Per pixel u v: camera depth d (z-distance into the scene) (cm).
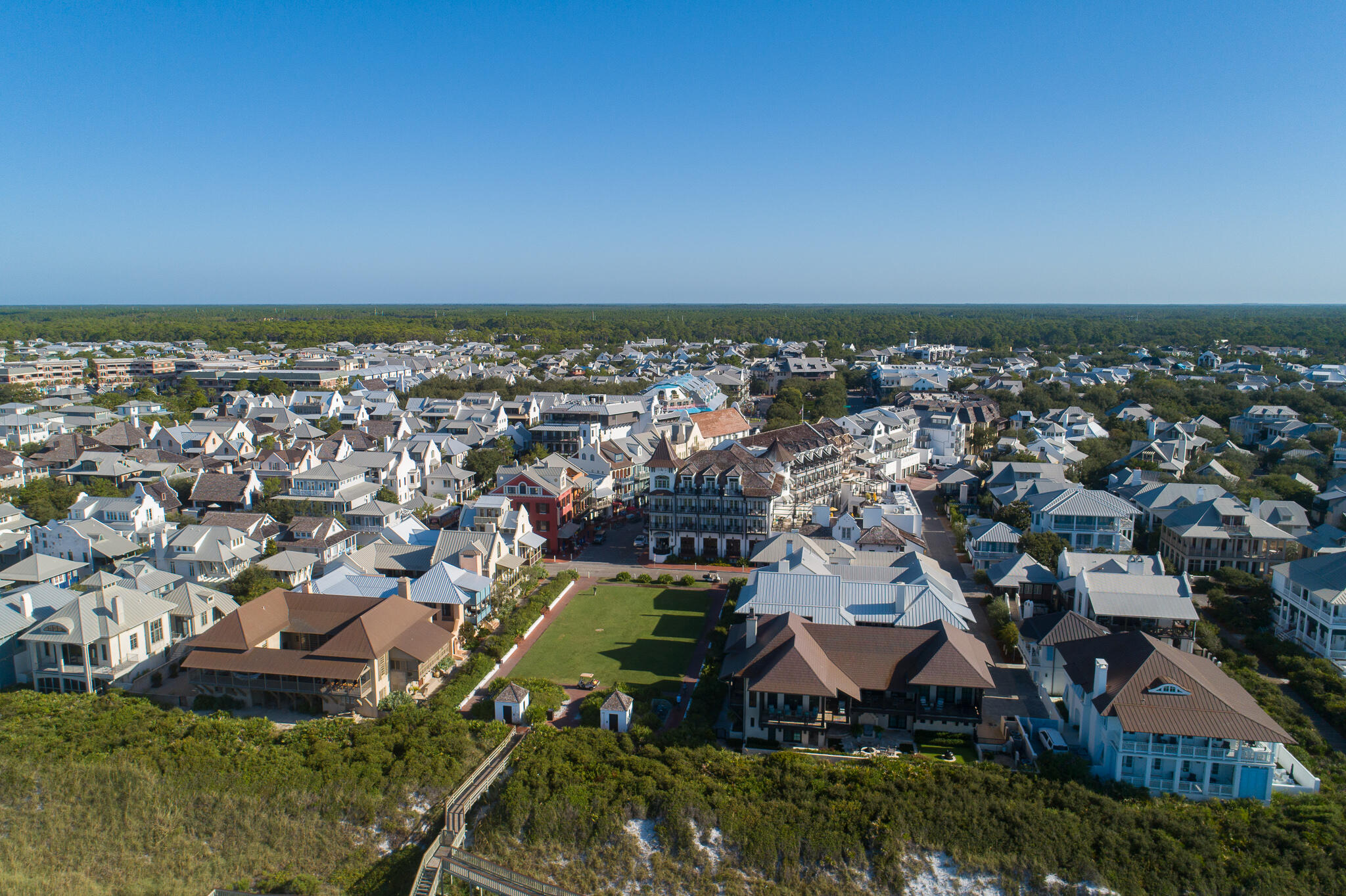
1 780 6612
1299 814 5994
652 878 5903
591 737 6988
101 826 6375
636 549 12988
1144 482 13525
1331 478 14450
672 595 10794
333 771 6575
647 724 7262
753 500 12100
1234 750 6131
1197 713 6172
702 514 12312
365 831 6309
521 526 11512
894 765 6531
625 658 8819
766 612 8544
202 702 7725
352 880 5891
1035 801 6103
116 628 7925
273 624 8125
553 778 6450
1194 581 10694
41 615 8394
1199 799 6200
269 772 6594
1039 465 14438
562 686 8144
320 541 11394
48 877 6000
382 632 7869
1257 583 9969
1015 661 8494
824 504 13650
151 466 15750
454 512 14812
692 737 6969
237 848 6219
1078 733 7106
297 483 13438
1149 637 6862
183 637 8725
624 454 15888
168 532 11144
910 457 18350
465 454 17362
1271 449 17150
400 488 14788
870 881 5797
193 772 6625
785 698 7081
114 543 11244
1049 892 5622
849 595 8662
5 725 7125
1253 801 6106
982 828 5928
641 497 15975
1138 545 12275
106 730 7088
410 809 6406
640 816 6209
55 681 7988
